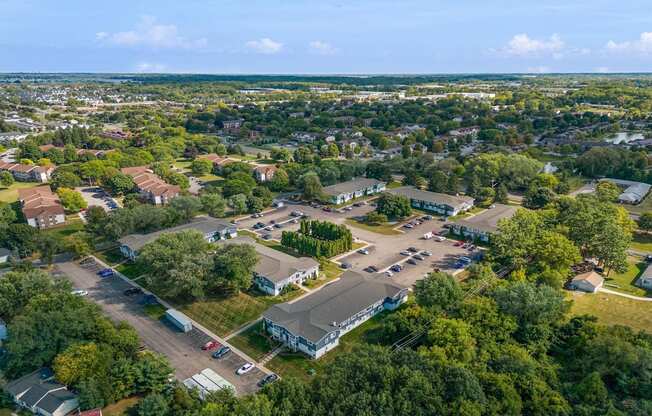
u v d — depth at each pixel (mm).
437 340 74688
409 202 154875
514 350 73375
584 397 64625
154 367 73125
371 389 61656
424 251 127250
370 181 187000
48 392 68938
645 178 187625
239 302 100312
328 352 83562
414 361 67062
